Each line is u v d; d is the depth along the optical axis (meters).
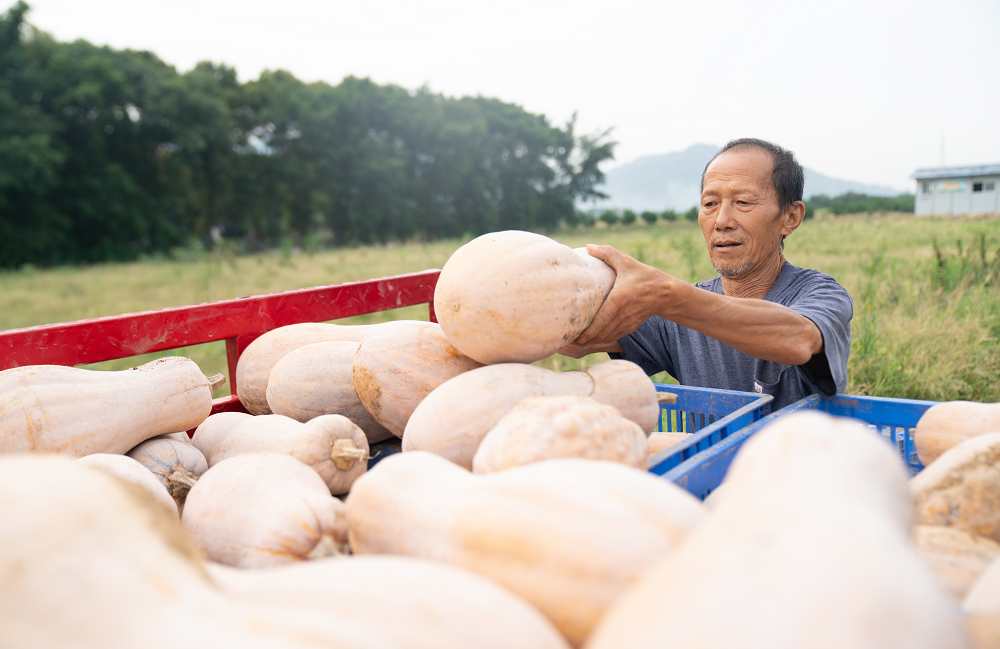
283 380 2.19
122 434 1.88
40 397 1.77
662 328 2.96
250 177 57.25
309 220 61.72
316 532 1.36
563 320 1.72
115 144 48.12
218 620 0.70
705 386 2.83
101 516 0.76
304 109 58.00
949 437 1.73
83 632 0.66
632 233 45.16
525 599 0.86
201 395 2.06
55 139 44.03
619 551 0.84
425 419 1.60
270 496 1.43
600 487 0.93
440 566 0.83
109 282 25.98
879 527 0.66
